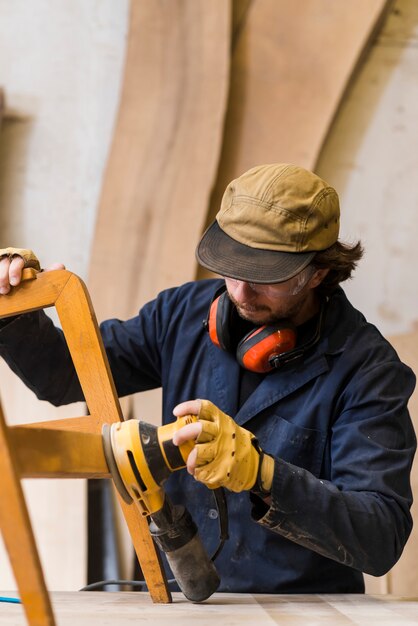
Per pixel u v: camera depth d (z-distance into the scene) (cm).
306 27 263
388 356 149
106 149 271
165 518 122
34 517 254
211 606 127
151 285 256
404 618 116
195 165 258
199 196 256
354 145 270
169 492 156
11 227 270
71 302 132
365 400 142
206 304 165
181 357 161
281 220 135
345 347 149
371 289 266
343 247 149
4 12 274
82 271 269
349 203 268
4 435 81
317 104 261
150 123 262
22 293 134
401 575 227
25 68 273
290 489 121
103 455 103
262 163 261
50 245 270
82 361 131
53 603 129
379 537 129
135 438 104
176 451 106
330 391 146
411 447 143
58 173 271
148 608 124
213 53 259
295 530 124
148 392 253
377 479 134
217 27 260
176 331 165
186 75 261
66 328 132
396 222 268
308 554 148
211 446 108
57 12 274
